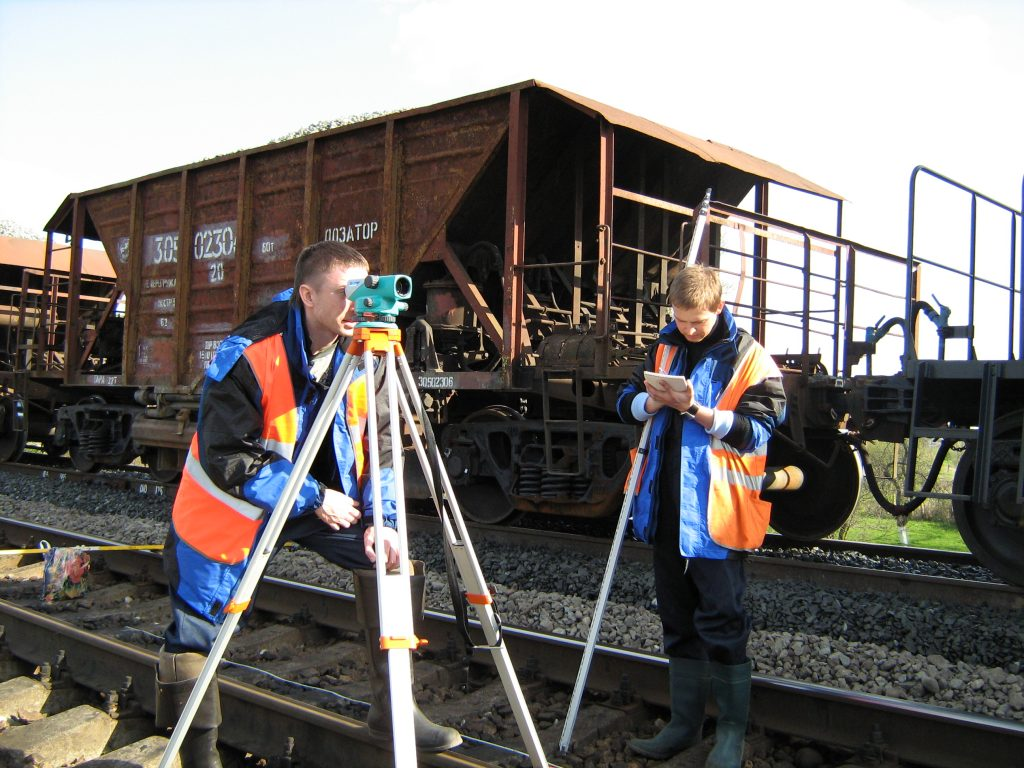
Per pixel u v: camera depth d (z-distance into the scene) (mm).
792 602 5422
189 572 2914
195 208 10289
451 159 7793
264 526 2875
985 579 6434
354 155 8562
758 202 9508
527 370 7398
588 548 6961
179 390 9984
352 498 3029
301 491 2807
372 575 3055
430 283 8086
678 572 3367
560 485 7395
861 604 5324
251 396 2865
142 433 10500
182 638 2984
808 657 4402
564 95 7051
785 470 4539
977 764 3213
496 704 3826
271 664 4441
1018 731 3131
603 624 5094
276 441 2871
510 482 7785
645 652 4113
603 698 4039
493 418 8062
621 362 7047
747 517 3209
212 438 2797
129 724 3730
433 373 7824
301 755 3416
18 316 14719
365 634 3141
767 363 3326
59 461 15094
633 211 9094
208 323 10047
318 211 8844
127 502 9742
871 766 3262
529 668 4211
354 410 3039
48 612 5391
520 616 5391
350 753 3273
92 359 12875
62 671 4215
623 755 3385
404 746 2223
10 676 4566
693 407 3104
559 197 8562
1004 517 5254
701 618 3215
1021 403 5754
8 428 13258
